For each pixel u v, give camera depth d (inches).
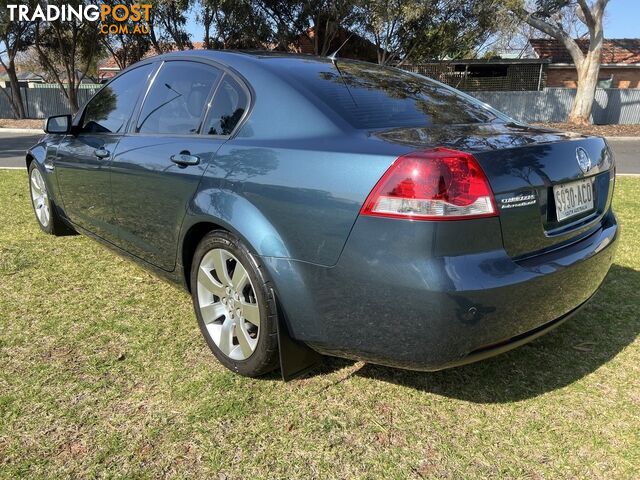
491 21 762.8
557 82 1188.5
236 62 110.2
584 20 795.4
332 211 80.4
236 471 78.0
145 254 125.6
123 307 130.5
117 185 128.0
